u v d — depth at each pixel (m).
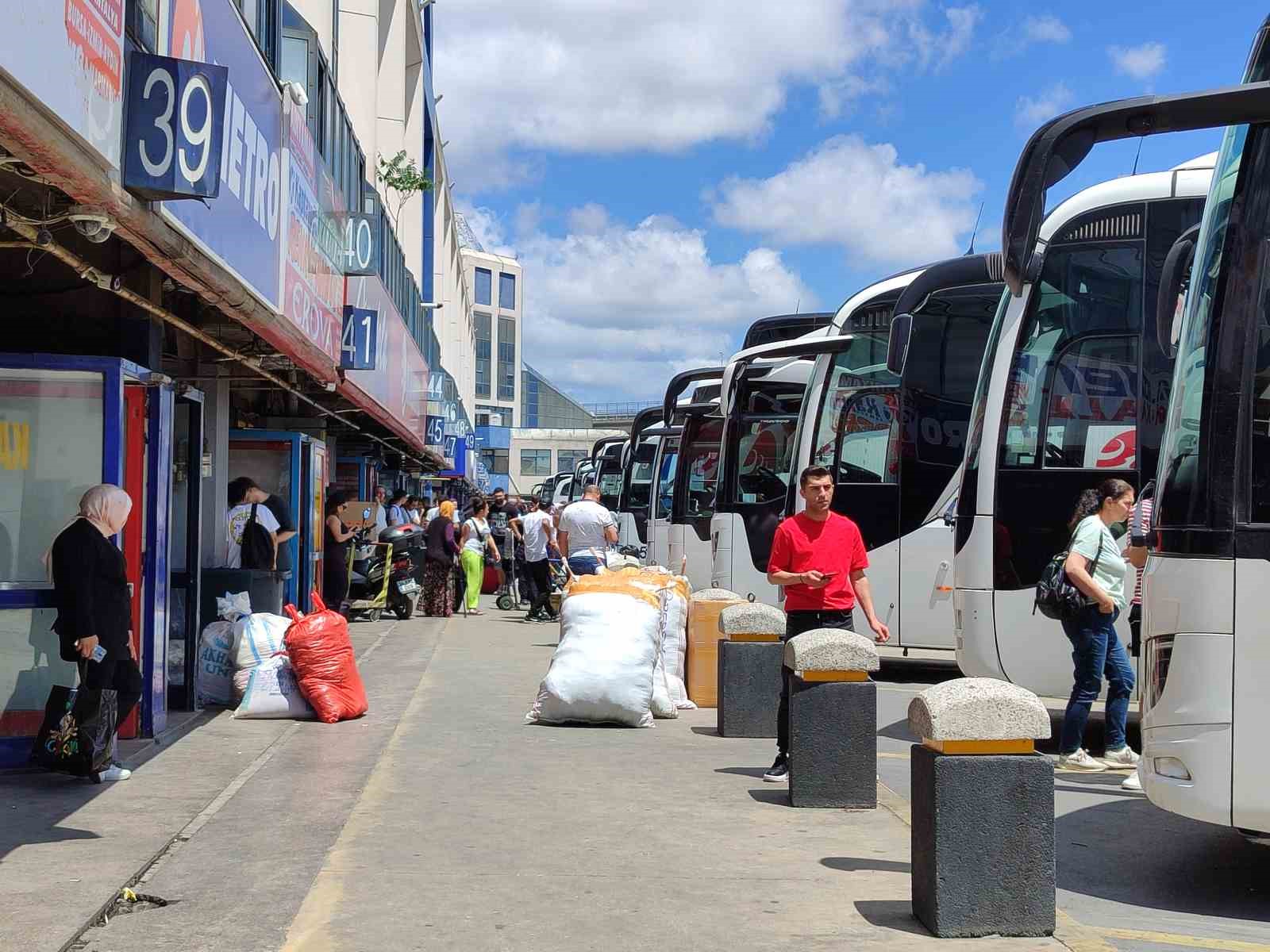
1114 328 11.03
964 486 11.23
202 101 6.96
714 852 6.86
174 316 9.39
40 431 9.09
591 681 11.16
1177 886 6.56
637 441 29.56
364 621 23.41
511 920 5.61
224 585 12.27
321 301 13.70
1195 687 6.10
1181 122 6.43
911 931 5.51
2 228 7.18
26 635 8.95
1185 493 6.28
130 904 5.89
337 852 6.76
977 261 13.73
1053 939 5.41
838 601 8.66
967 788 5.46
